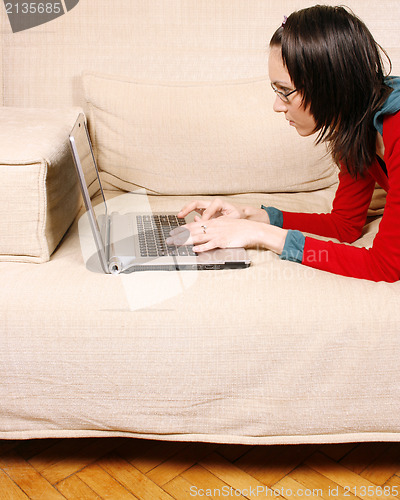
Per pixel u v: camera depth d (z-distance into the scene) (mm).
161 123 1495
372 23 1607
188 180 1518
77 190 1291
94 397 1000
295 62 973
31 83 1598
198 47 1618
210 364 974
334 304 967
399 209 979
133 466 1147
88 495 1068
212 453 1190
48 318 962
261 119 1514
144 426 1016
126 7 1595
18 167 1006
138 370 979
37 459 1162
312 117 1044
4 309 964
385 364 973
